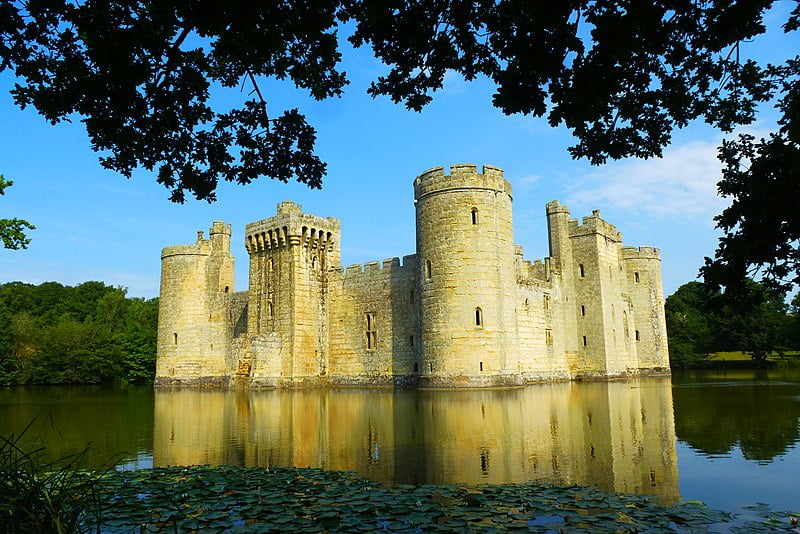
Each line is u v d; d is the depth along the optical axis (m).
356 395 39.47
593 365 53.09
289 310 51.62
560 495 10.80
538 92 10.30
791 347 77.88
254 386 49.44
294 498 11.04
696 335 81.25
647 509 9.81
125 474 13.58
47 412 30.80
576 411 25.09
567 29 9.55
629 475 12.62
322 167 12.52
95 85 10.39
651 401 29.27
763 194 10.20
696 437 17.45
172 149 11.88
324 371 53.41
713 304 11.09
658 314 61.22
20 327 73.06
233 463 15.25
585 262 54.53
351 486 12.02
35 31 10.05
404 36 10.45
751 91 10.57
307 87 12.30
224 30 10.48
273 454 16.41
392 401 32.94
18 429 23.02
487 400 31.38
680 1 9.25
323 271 54.78
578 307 54.47
